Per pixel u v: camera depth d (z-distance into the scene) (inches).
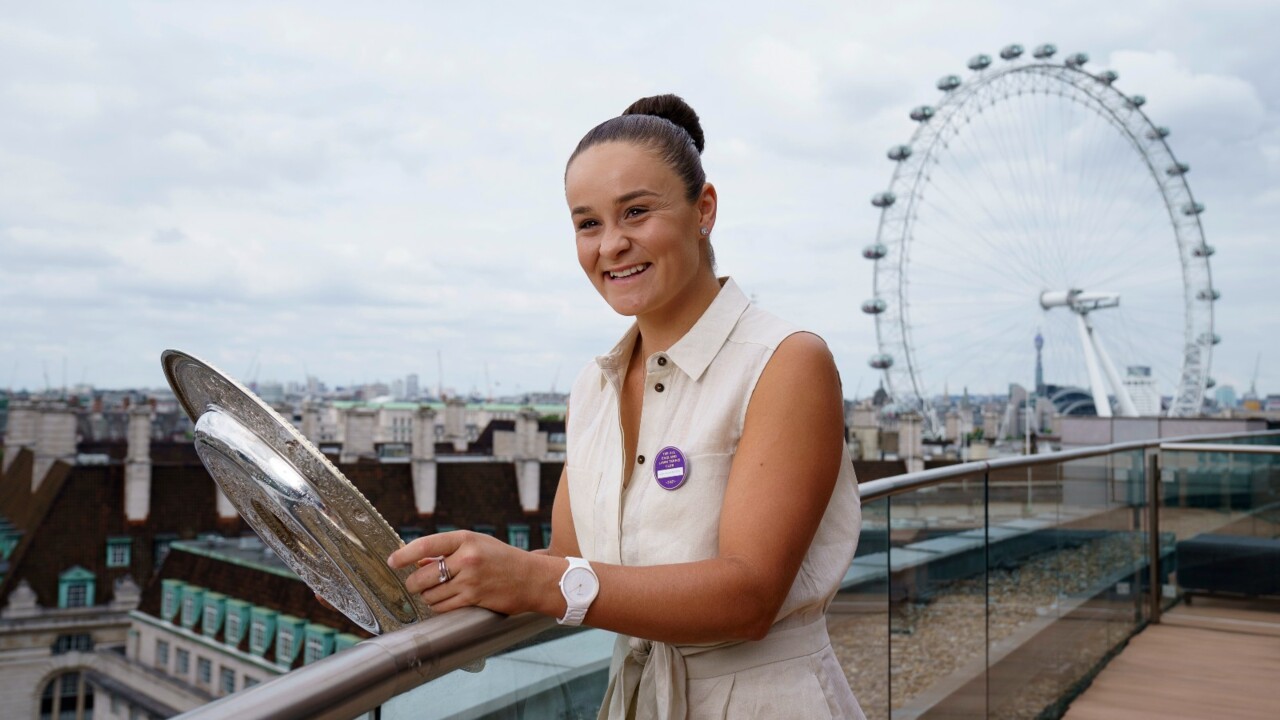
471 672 35.8
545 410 3061.0
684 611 34.6
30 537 1530.5
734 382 39.4
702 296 41.8
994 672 111.0
